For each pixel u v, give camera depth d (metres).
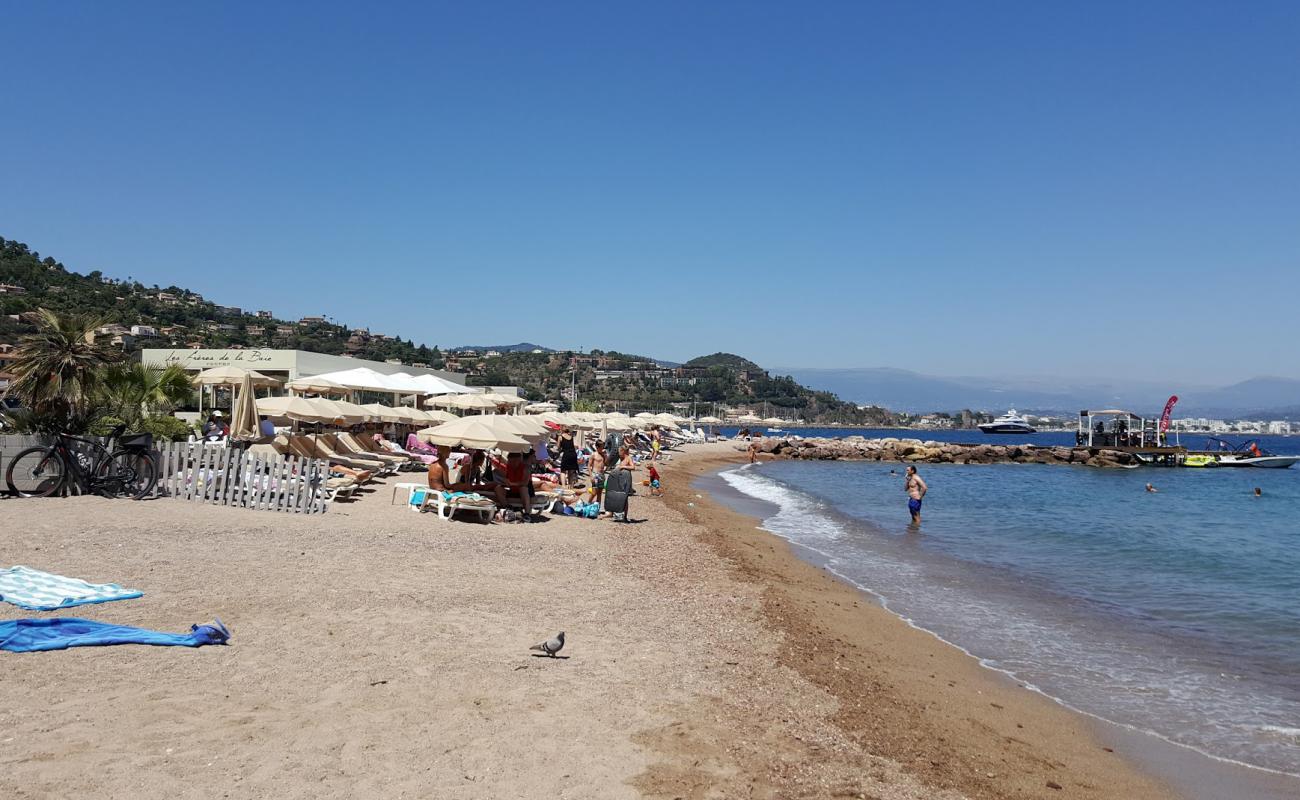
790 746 5.16
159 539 9.40
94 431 14.65
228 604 6.87
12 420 13.38
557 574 9.94
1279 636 10.19
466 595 8.16
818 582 12.24
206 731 4.30
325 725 4.55
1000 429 159.75
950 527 21.03
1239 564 16.14
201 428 20.88
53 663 5.09
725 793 4.31
